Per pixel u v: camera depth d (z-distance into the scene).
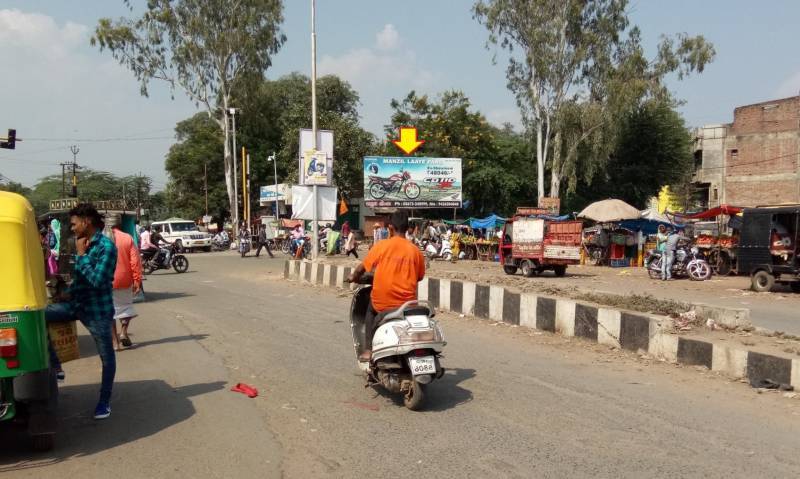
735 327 8.77
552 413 5.86
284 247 39.88
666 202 52.00
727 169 49.75
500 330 10.50
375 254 6.38
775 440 5.12
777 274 17.27
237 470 4.53
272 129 61.75
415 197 39.44
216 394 6.58
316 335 9.92
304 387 6.83
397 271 6.28
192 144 69.12
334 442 5.11
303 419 5.73
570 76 41.25
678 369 7.67
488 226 33.81
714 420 5.64
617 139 42.97
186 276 22.48
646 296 10.80
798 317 12.79
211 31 45.81
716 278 22.66
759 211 17.86
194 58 45.69
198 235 43.72
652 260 22.39
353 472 4.48
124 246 9.12
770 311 13.76
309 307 13.32
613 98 39.59
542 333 10.09
